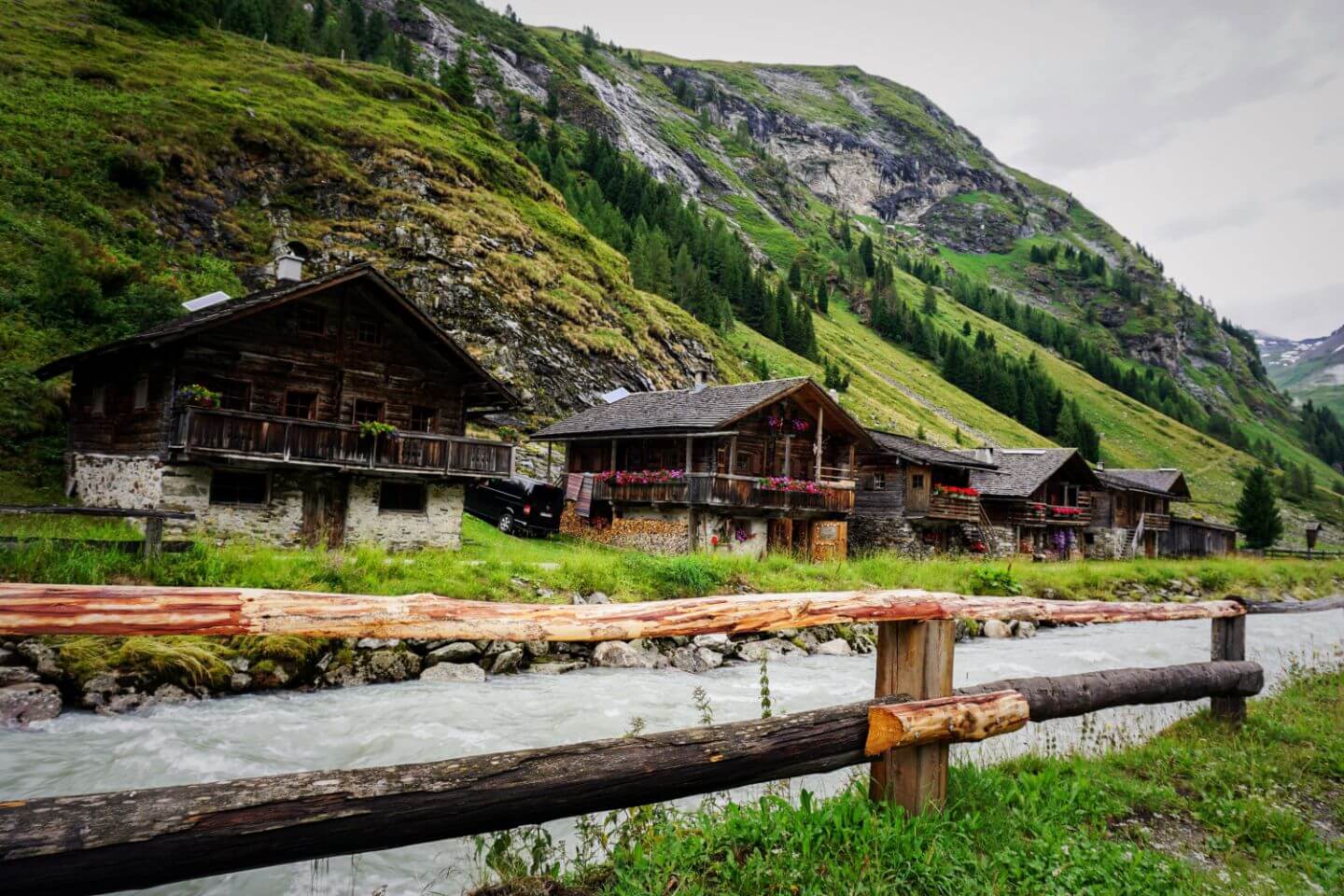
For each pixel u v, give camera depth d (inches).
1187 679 268.8
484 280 1952.5
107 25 2401.6
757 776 141.3
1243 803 209.3
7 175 1425.9
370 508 882.8
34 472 908.6
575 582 693.9
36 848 77.7
